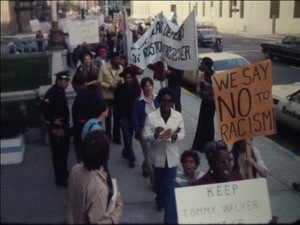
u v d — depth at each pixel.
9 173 4.35
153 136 4.66
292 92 8.62
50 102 5.06
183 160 3.97
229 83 3.83
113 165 6.52
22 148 4.75
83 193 2.96
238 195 2.85
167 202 3.18
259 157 4.04
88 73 7.58
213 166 3.52
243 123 3.88
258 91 3.84
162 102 4.68
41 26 15.82
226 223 2.80
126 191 5.49
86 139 3.05
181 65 7.10
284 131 9.06
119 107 6.48
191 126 8.76
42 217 3.51
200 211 2.81
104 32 13.23
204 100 6.94
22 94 4.78
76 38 11.00
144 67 7.37
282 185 5.88
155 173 4.82
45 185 4.25
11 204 3.74
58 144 4.94
